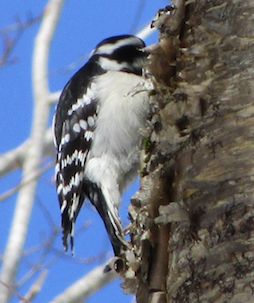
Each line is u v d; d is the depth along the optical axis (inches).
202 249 188.5
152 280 213.2
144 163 255.8
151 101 261.3
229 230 183.3
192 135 210.5
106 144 327.3
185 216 198.7
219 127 202.1
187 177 205.6
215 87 209.8
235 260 178.2
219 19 220.4
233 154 194.5
